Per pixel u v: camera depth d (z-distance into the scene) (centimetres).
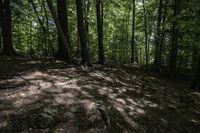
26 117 586
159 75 1998
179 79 1925
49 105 666
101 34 1945
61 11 1449
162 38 2319
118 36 3762
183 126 827
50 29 2844
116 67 1888
